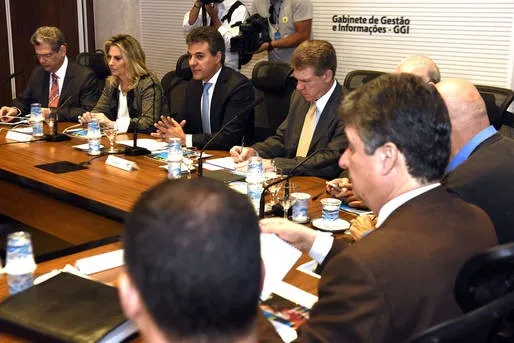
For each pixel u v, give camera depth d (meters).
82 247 1.94
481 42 4.18
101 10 6.61
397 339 1.13
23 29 6.18
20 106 4.47
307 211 2.24
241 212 0.74
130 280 0.72
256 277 0.73
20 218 2.98
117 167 2.94
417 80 1.30
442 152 1.27
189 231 0.70
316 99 3.10
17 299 1.43
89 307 1.40
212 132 3.66
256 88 3.91
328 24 4.93
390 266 1.15
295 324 1.47
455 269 1.18
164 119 3.47
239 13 4.79
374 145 1.26
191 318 0.69
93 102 4.36
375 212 1.35
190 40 3.63
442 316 1.15
